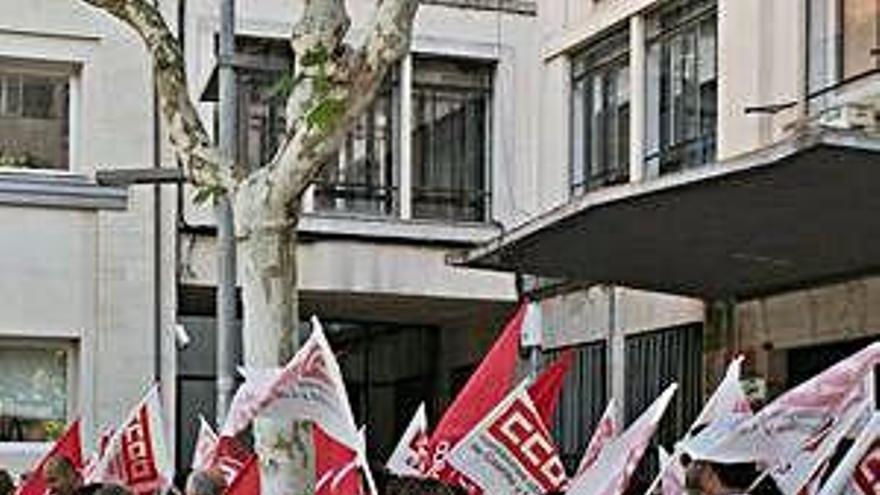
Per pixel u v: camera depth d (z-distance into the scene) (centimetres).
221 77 1730
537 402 1117
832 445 874
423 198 2655
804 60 2052
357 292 2567
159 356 2402
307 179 1115
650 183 1571
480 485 1053
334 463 1138
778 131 2064
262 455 1096
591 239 1820
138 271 2397
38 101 2409
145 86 2414
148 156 2409
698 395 2219
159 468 1384
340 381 1005
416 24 2652
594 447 1101
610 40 2541
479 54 2684
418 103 2666
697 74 2306
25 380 2369
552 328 2577
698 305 2225
